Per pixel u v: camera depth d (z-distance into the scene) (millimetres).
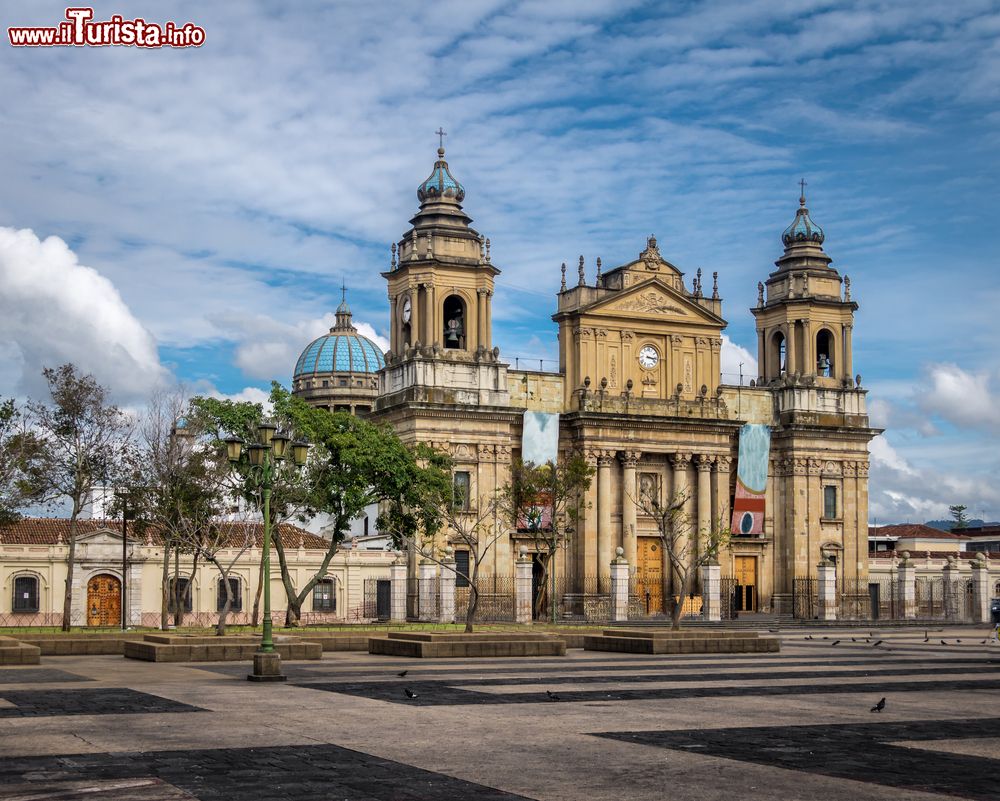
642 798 18188
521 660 47812
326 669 41969
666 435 96688
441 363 91000
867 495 104562
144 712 27750
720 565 97250
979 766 21250
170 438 75875
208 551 70312
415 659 48000
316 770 20297
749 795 18469
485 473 91312
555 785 19172
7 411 72688
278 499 74812
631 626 81062
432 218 94188
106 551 84875
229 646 45938
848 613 102438
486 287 93062
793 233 107250
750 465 99625
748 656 51312
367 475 79688
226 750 22203
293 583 90562
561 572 93938
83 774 19609
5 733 24125
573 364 96188
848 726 26500
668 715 28281
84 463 74125
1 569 82312
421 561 85625
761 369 107688
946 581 98688
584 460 88875
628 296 97188
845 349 105812
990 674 41312
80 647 50312
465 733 24844
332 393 138625
